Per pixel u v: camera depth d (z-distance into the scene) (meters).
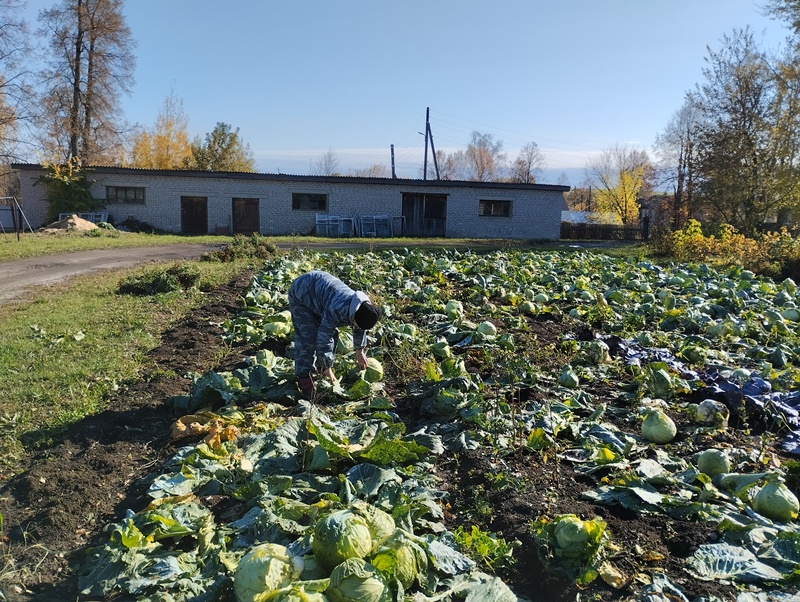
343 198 36.28
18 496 4.43
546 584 3.36
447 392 5.73
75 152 43.31
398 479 4.29
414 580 3.19
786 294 11.98
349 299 5.64
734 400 6.09
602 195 65.75
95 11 42.03
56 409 6.07
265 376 6.48
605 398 6.45
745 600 3.11
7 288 13.45
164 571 3.34
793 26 33.00
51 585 3.56
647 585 3.28
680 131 46.97
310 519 3.75
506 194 38.12
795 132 34.28
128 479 4.75
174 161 53.88
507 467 4.61
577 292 12.13
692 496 4.25
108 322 9.77
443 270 15.06
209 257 17.80
